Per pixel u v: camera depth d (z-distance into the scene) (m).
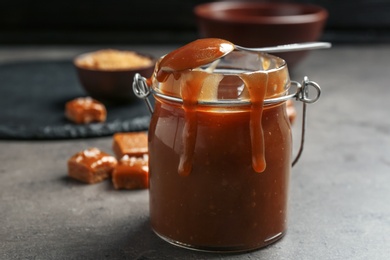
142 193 0.46
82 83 0.60
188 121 0.37
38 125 0.55
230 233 0.38
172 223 0.39
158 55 0.79
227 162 0.37
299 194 0.46
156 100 0.39
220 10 0.73
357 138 0.56
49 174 0.49
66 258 0.38
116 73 0.58
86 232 0.41
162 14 0.86
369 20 0.87
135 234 0.41
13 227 0.42
